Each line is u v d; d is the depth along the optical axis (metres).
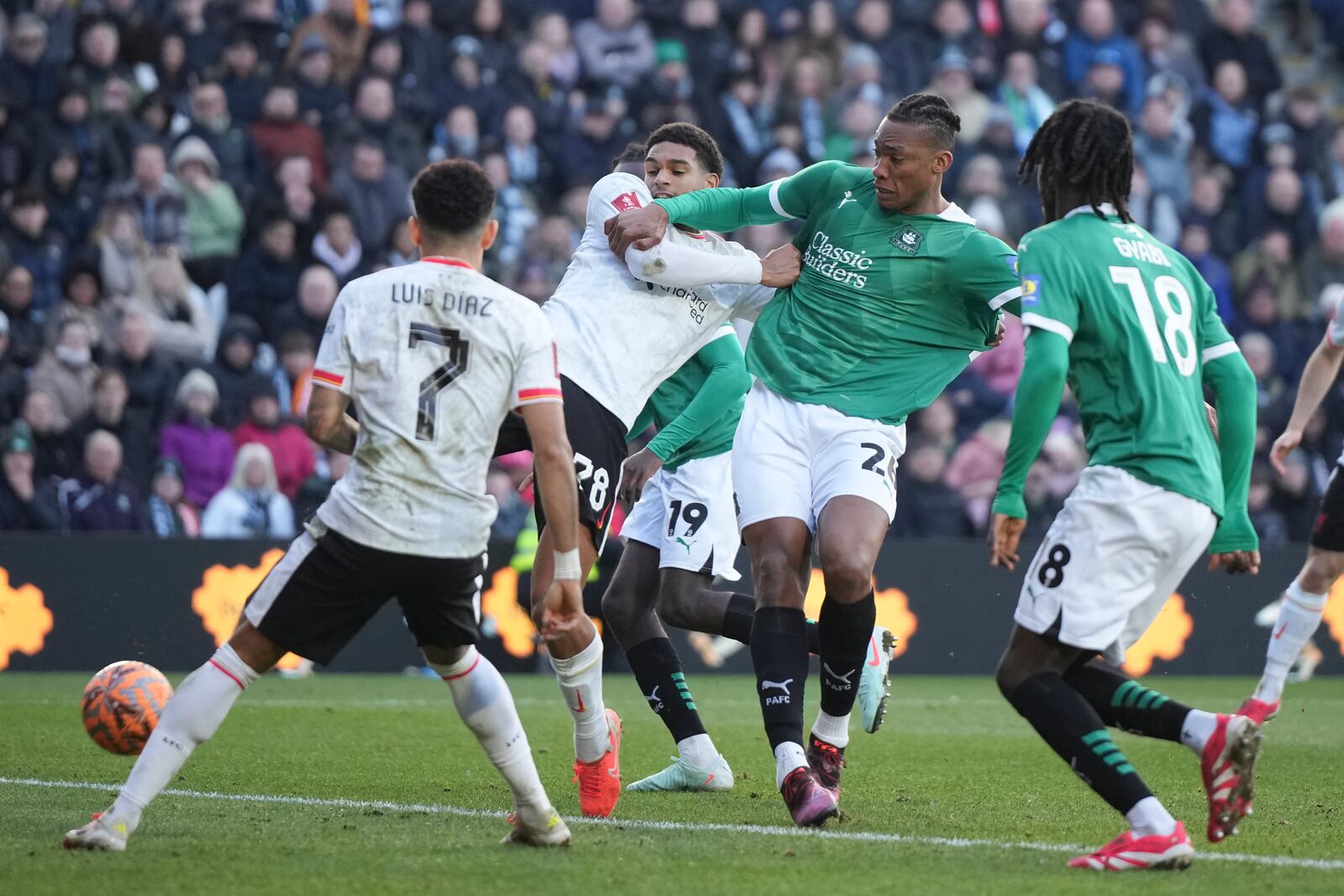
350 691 21.73
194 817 10.52
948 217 11.45
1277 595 27.22
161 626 23.78
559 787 12.48
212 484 25.94
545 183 32.56
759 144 34.00
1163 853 8.76
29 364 26.14
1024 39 36.31
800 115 34.50
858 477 11.00
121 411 25.89
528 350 8.95
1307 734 17.84
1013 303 11.18
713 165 12.21
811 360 11.42
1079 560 9.06
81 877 8.28
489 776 13.10
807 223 11.89
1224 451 9.53
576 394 11.26
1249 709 11.44
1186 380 9.30
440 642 9.09
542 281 29.91
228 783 12.41
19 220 27.36
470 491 8.91
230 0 32.03
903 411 11.27
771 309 11.88
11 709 18.09
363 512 8.77
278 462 26.41
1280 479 30.38
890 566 26.14
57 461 25.09
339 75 32.00
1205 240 34.50
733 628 13.38
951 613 26.34
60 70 29.30
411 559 8.80
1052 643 9.16
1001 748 15.88
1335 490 14.45
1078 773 9.06
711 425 12.38
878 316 11.36
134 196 28.31
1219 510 9.27
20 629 23.20
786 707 10.74
